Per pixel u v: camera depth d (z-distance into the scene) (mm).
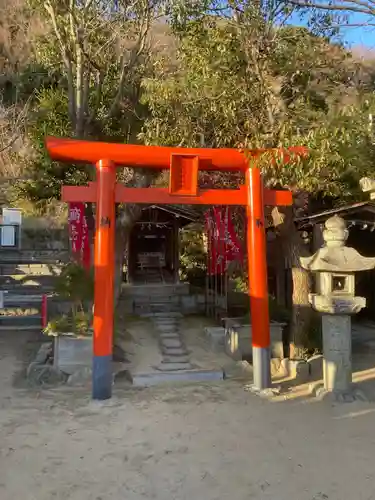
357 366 9477
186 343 10883
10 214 19250
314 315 9922
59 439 5727
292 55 7871
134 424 6246
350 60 8297
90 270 10844
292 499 4289
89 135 10977
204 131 8844
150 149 7883
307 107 7719
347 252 7383
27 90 16359
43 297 12422
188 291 15234
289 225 9703
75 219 11305
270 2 7465
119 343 10234
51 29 11125
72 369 8688
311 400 7262
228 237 11953
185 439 5727
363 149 7461
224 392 7738
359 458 5152
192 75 7988
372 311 14102
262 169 7641
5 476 4746
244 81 7742
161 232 17359
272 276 14875
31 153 13797
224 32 7746
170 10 9016
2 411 6797
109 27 11109
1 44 16969
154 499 4309
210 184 11680
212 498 4320
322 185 8984
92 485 4562
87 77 10836
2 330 12914
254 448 5445
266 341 7930
